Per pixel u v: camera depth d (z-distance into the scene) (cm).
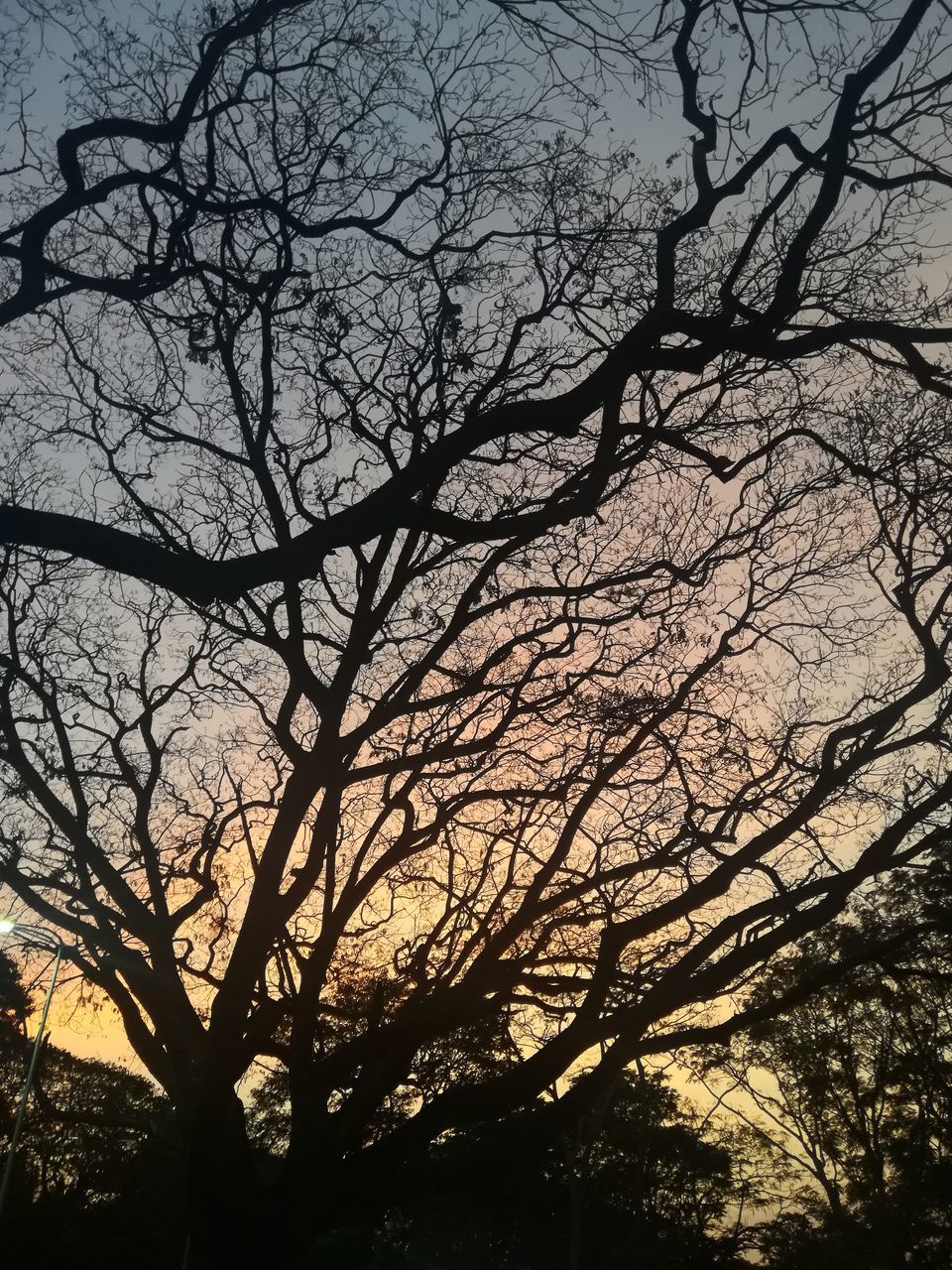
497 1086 1291
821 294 1265
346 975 1820
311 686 1385
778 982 2034
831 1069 3669
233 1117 1281
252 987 1226
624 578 1500
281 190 1257
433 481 1123
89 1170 2547
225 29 1001
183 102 980
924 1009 3225
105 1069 2783
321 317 1405
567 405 1077
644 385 1315
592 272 1355
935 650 1459
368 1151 1298
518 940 1611
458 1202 2952
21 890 1518
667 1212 3847
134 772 1711
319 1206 1282
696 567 1614
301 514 1476
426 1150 1431
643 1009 1306
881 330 1108
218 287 1350
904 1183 3684
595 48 1145
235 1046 1216
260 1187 1288
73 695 1795
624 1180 3625
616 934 1341
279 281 1295
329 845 1561
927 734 1465
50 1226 2217
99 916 1557
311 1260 2870
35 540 856
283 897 1283
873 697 1608
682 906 1342
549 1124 1305
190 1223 1266
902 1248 3566
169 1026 1504
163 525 1543
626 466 1346
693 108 1109
